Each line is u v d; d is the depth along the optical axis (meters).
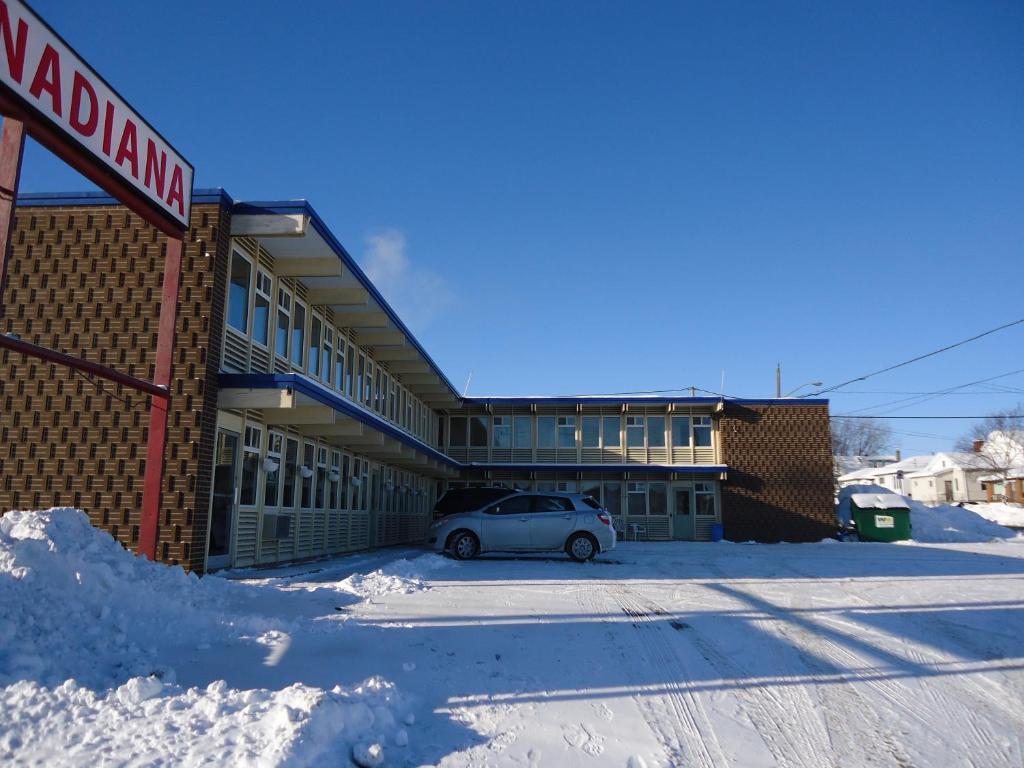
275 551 14.95
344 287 17.08
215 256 12.41
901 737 5.48
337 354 19.20
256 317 14.22
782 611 9.72
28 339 12.33
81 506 11.80
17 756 4.03
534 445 33.50
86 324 12.32
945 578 13.55
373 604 9.27
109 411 12.03
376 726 4.79
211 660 6.21
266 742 4.19
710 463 32.50
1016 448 61.72
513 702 5.64
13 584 5.97
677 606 9.90
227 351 12.91
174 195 9.34
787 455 31.58
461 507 22.09
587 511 17.11
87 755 4.05
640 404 32.81
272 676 5.86
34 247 12.66
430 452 24.83
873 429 80.06
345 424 16.84
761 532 31.12
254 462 14.22
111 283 12.42
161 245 12.50
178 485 11.66
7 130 6.95
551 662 6.78
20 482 11.95
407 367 24.55
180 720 4.52
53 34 7.28
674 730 5.32
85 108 7.73
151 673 5.49
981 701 6.37
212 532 12.80
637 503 32.25
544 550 16.95
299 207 13.09
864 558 18.86
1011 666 7.44
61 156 7.62
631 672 6.62
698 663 7.04
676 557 18.95
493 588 11.12
